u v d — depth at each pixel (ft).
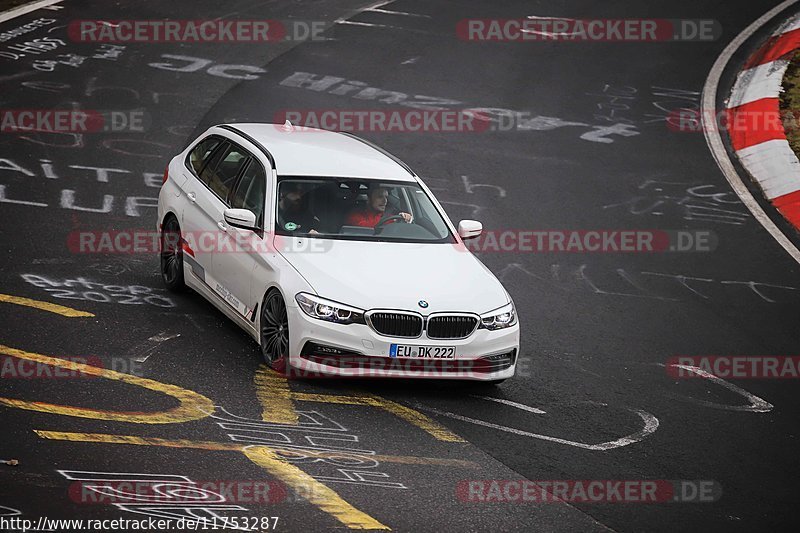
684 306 107.14
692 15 228.02
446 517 60.29
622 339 96.99
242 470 63.41
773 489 70.38
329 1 219.41
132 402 71.56
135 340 83.25
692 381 88.84
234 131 95.71
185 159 98.78
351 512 59.47
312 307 76.64
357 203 86.84
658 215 133.49
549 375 86.53
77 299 91.40
